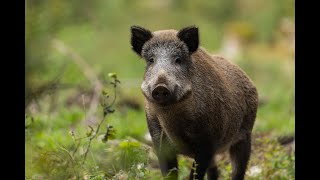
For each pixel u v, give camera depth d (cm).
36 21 1770
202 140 1099
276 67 2952
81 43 2633
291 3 2739
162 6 3709
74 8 2800
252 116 1266
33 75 1606
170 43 1061
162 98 993
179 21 3575
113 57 2903
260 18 3644
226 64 1230
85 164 1178
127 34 3133
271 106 2252
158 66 1033
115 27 3198
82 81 1964
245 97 1236
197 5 3853
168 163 1113
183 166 1266
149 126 1116
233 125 1184
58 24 2009
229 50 3192
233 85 1201
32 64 1689
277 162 1286
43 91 1524
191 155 1123
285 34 2961
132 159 1140
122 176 1086
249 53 3278
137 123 1816
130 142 1147
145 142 1527
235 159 1264
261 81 2816
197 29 1067
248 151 1266
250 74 2773
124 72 2738
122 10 3369
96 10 3116
